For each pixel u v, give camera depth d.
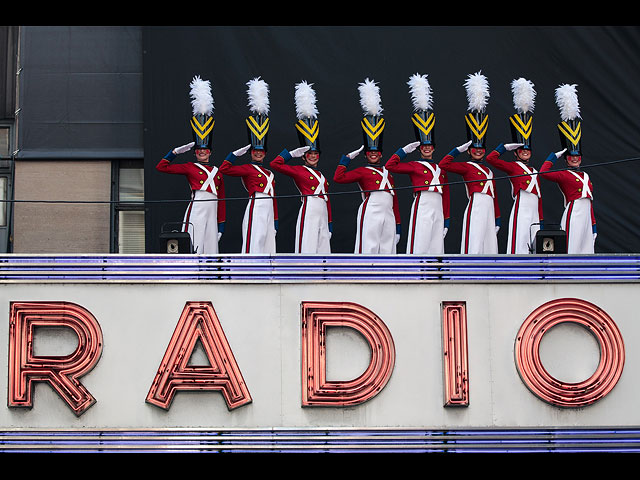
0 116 20.06
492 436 14.67
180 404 14.63
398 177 19.89
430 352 14.80
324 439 14.59
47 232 19.84
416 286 14.91
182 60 19.80
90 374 14.63
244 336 14.73
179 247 15.25
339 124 20.00
